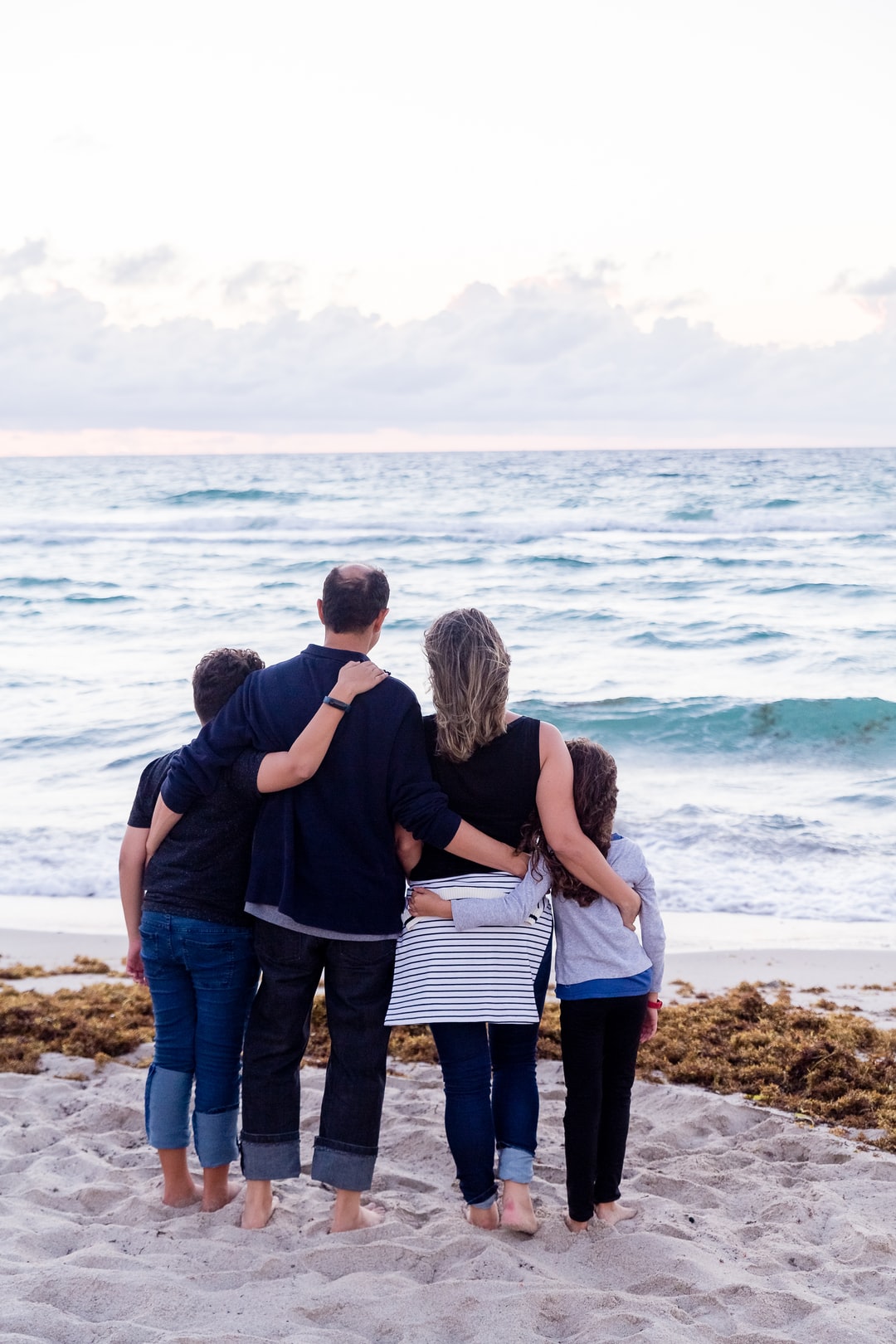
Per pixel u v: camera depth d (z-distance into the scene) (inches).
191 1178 137.6
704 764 526.3
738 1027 221.8
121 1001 234.2
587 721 589.6
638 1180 145.2
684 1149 163.3
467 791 119.2
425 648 119.7
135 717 597.9
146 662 764.0
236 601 1031.0
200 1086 129.3
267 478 3120.1
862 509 1925.4
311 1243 121.3
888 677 705.6
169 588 1115.3
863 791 474.0
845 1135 167.3
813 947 294.0
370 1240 122.9
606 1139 126.8
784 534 1582.2
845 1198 141.6
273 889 119.9
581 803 124.3
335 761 117.0
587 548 1438.2
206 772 121.4
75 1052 202.4
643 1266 118.2
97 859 382.3
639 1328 102.3
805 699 597.9
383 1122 166.6
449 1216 130.0
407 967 119.8
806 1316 108.7
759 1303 110.1
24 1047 203.0
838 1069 191.8
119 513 2097.7
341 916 118.6
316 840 118.0
